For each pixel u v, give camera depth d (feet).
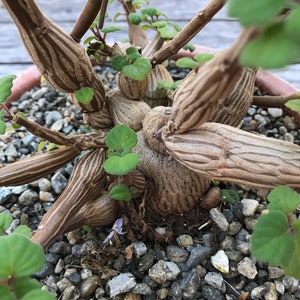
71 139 0.30
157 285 0.33
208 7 0.27
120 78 0.31
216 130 0.26
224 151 0.25
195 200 0.33
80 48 0.28
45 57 0.26
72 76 0.28
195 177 0.32
